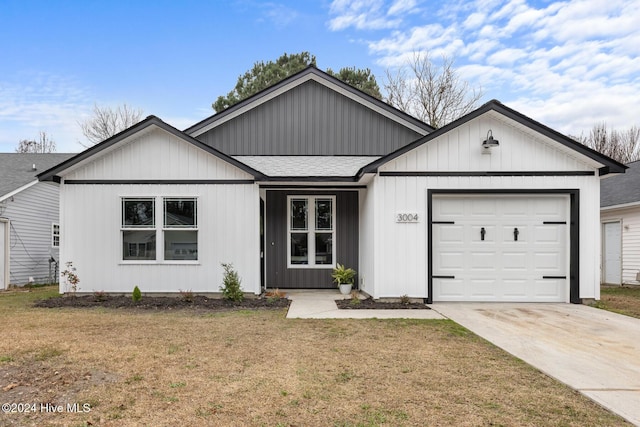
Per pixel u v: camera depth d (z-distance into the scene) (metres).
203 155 9.63
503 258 9.33
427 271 9.06
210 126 11.90
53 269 16.56
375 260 9.08
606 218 14.93
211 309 8.27
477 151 9.17
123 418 3.37
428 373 4.48
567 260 9.25
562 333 6.36
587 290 9.09
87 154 9.34
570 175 9.16
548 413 3.52
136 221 9.64
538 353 5.28
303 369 4.57
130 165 9.62
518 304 8.99
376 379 4.29
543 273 9.30
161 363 4.73
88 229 9.58
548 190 9.13
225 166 9.62
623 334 6.31
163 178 9.62
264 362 4.81
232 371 4.49
